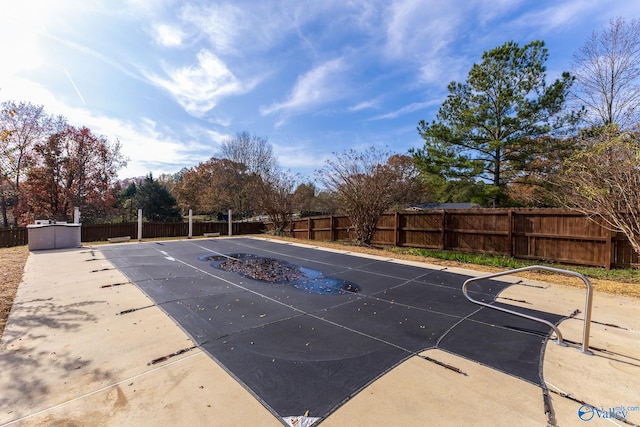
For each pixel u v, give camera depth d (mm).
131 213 35562
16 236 14750
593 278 6449
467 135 13648
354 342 3334
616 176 6059
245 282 5992
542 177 12398
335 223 14836
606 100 12383
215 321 3914
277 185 19484
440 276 6582
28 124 22141
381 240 12469
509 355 3045
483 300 4922
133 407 2154
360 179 11938
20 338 3307
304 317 4117
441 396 2338
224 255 9250
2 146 8539
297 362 2867
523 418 2082
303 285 5848
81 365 2746
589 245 7664
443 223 10508
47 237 10227
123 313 4145
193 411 2119
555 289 5551
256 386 2447
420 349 3174
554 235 8211
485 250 9562
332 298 5020
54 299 4719
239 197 35625
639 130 7074
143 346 3154
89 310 4242
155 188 37906
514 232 8961
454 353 3090
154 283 5738
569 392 2408
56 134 24688
